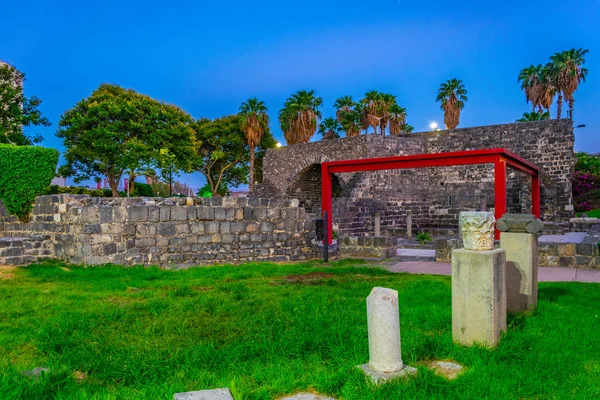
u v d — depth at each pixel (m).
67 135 37.31
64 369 4.40
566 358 4.75
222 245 14.12
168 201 13.30
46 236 13.05
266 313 6.69
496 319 5.21
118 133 36.66
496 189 15.70
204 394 3.50
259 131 50.97
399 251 18.22
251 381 4.26
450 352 5.04
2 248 12.07
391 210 32.38
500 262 5.38
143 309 7.07
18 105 27.92
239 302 7.55
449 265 13.73
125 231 12.38
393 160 17.31
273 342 5.27
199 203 13.94
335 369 4.56
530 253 6.61
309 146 37.19
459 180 34.72
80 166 39.03
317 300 7.73
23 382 3.99
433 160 16.70
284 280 10.41
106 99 38.25
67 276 10.29
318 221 22.19
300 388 4.18
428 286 9.35
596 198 42.53
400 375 4.22
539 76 47.56
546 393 4.03
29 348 5.21
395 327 4.37
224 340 5.46
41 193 15.11
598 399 3.87
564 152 31.23
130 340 5.46
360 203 29.80
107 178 40.97
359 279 10.64
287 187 38.84
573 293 8.59
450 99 49.66
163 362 4.64
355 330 5.68
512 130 32.97
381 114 50.16
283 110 53.44
